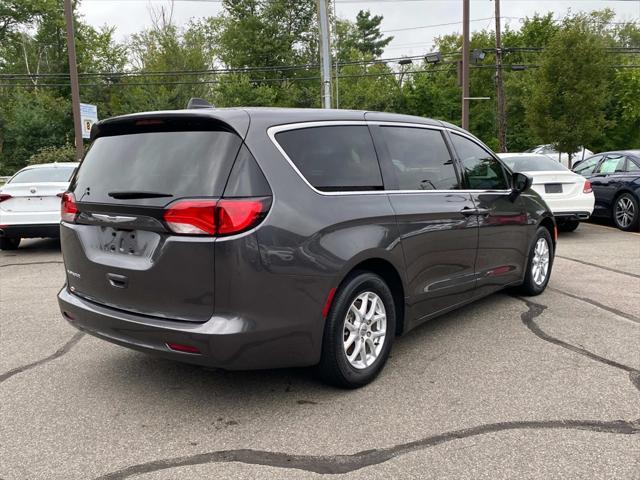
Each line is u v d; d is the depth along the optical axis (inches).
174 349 115.8
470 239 172.4
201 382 143.7
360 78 1636.3
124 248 124.8
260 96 1450.5
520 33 1509.6
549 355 158.4
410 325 153.3
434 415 123.0
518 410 124.6
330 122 137.9
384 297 142.0
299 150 127.4
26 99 1496.1
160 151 124.3
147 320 119.1
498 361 154.4
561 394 132.6
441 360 155.7
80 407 130.0
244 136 117.9
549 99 888.9
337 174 133.5
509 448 108.7
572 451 107.2
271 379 145.0
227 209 111.3
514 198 198.5
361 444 111.3
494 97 1427.2
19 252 359.3
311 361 125.7
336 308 128.2
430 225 154.6
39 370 152.8
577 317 194.2
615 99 1182.3
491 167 192.7
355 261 129.0
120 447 111.4
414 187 154.5
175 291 115.6
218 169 114.7
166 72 1353.3
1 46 1878.7
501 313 199.9
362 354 138.1
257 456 107.4
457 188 171.8
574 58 873.5
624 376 142.9
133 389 139.8
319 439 113.5
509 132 1434.5
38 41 1866.4
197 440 114.0
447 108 1441.9
